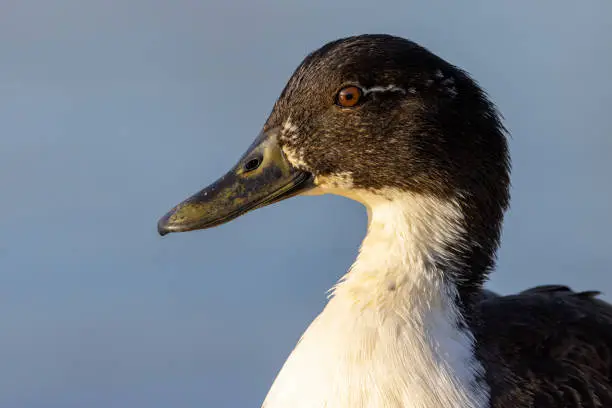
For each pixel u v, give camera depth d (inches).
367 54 315.3
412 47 317.7
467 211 314.7
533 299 376.8
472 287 320.5
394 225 315.3
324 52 324.2
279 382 317.1
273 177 330.3
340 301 313.6
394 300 307.3
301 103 324.2
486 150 315.0
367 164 318.3
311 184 331.0
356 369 300.7
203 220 328.2
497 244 327.6
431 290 309.6
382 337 301.9
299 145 326.0
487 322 350.0
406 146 313.6
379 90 314.3
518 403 312.8
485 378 309.0
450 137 312.0
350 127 318.3
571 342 347.6
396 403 298.2
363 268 314.5
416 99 313.3
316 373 305.3
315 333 313.3
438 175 312.0
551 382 326.0
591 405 326.6
